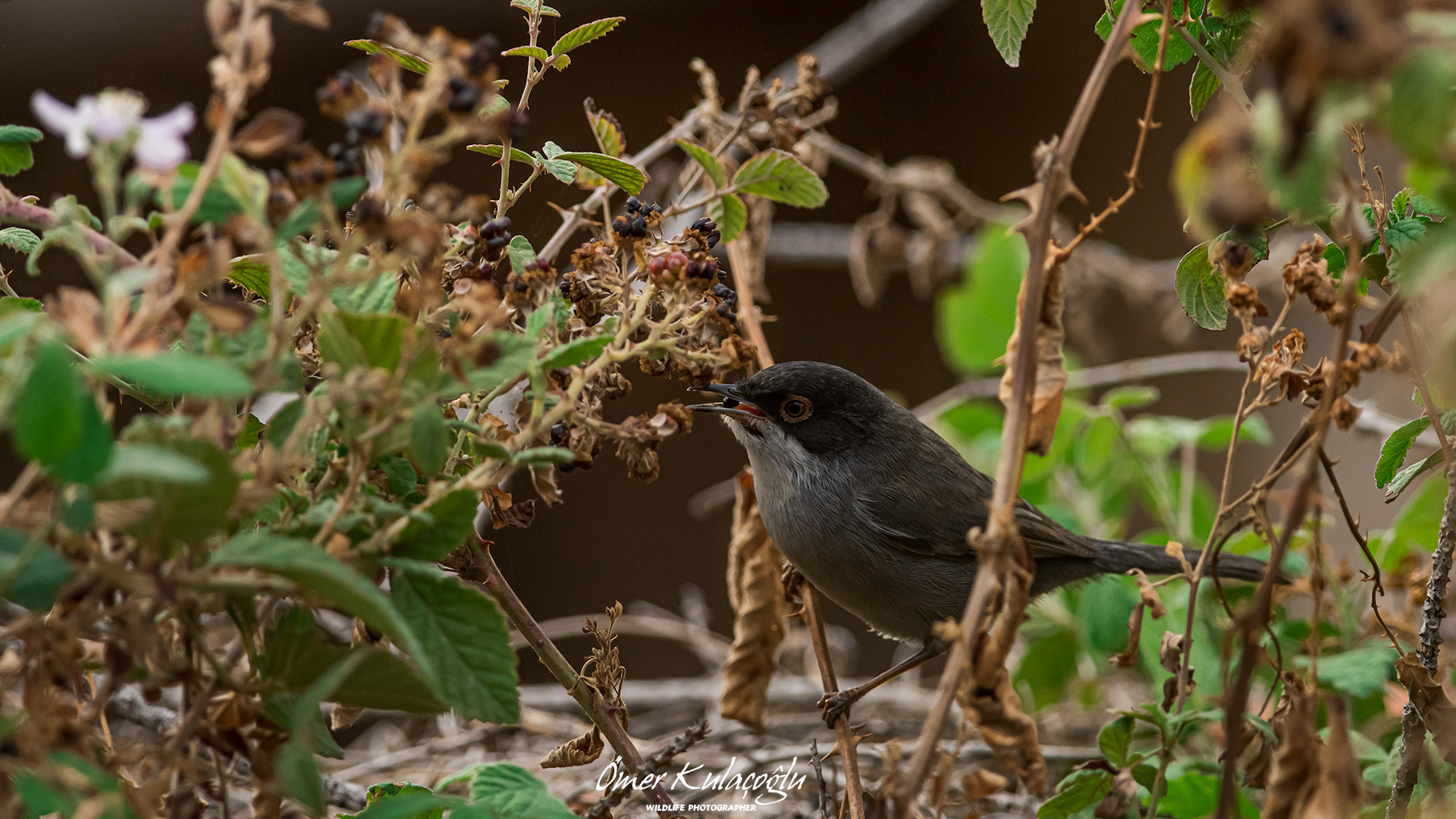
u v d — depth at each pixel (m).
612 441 4.58
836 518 4.70
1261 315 4.59
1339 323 4.50
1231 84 4.59
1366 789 4.64
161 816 4.51
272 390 3.73
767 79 4.88
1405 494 4.82
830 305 5.68
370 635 4.58
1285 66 3.03
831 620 4.95
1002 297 4.78
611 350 4.57
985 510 4.70
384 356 3.82
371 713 4.76
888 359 5.68
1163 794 4.61
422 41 3.97
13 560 3.26
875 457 4.70
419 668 3.49
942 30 5.52
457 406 4.59
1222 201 3.13
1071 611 4.74
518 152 4.60
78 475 3.00
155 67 4.83
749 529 4.66
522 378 4.59
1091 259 4.83
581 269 4.60
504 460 4.23
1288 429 4.91
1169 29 4.59
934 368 5.66
